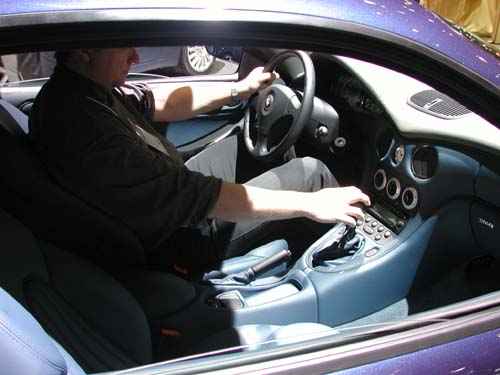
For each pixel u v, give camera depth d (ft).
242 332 4.90
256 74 7.72
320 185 7.37
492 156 5.96
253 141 7.80
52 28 2.92
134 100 6.93
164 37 3.14
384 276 6.62
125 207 4.62
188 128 8.46
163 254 6.26
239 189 5.08
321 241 6.66
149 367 3.22
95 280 4.23
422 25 3.69
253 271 6.40
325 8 3.42
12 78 6.64
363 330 3.64
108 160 4.51
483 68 3.84
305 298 6.18
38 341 2.79
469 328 3.75
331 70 7.63
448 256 6.85
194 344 5.05
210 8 3.17
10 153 4.28
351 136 7.55
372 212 6.96
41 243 4.21
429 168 6.43
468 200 6.45
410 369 3.45
